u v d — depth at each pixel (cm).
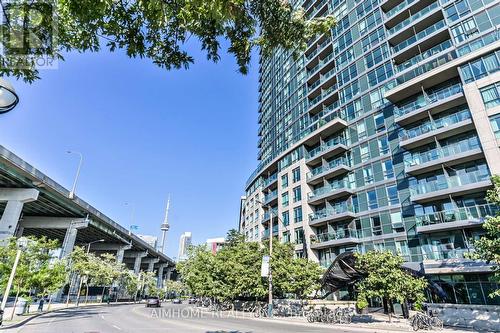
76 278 5581
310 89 5041
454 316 1920
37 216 5350
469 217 2514
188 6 420
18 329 1509
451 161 2747
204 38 545
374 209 3422
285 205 4728
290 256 3284
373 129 3719
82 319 2133
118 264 6256
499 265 1589
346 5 4697
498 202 1650
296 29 540
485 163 2636
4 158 3353
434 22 3434
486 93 2522
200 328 1688
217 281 3669
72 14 432
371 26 4153
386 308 2855
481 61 2706
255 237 5831
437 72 2972
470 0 3066
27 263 2372
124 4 482
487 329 1720
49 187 4203
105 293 6950
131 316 2544
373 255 2016
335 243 3597
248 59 591
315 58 5034
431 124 3002
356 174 3756
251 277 2977
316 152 4428
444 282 2569
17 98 401
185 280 5922
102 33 504
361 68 4109
